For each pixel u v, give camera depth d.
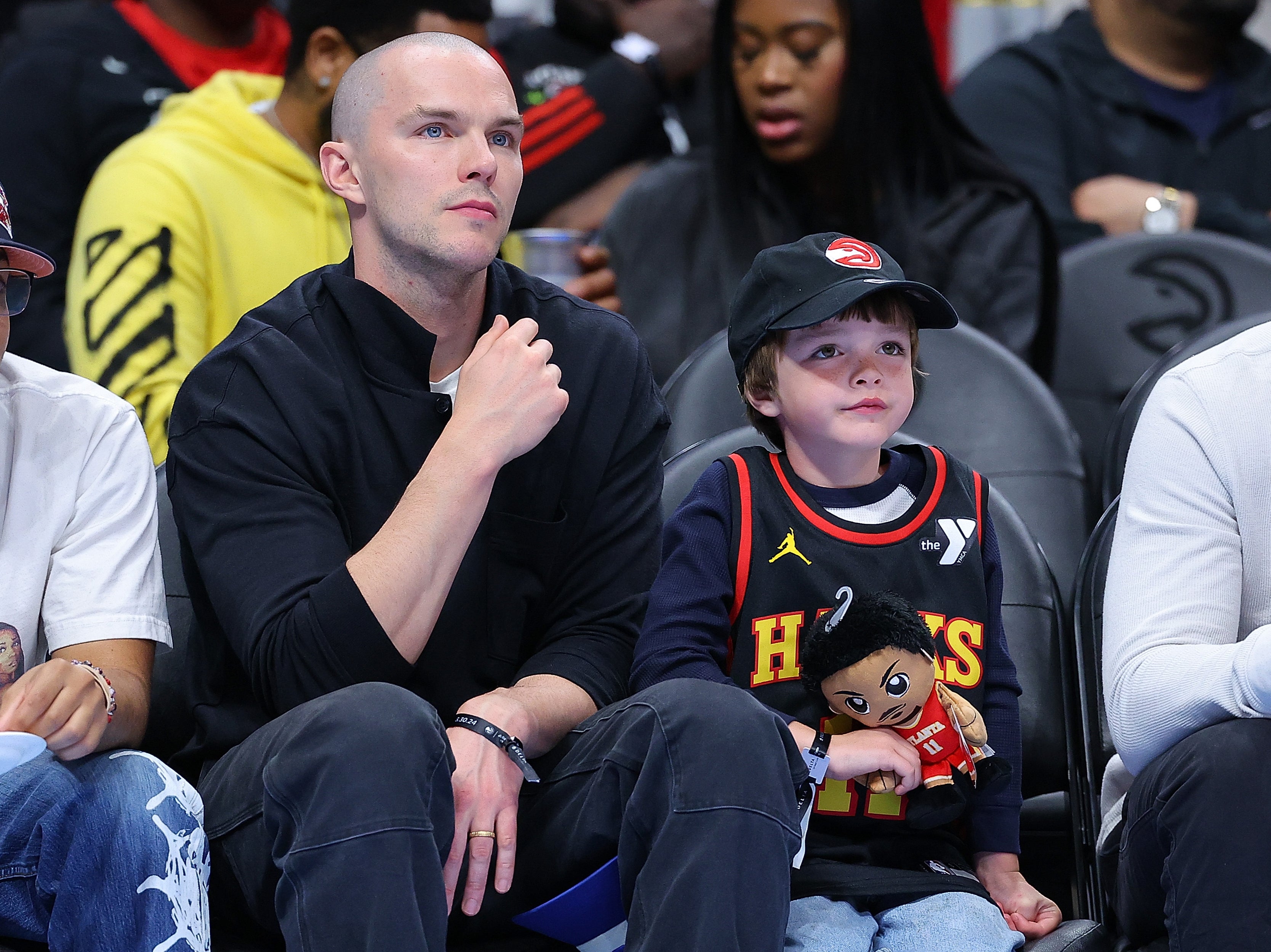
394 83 6.98
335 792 5.64
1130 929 6.84
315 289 7.36
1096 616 7.95
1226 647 6.39
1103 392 11.27
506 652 7.24
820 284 6.97
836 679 6.57
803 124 11.29
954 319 7.13
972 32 18.19
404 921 5.51
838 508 7.18
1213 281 11.29
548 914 6.29
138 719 6.74
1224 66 14.50
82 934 5.98
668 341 11.52
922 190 11.64
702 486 7.24
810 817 6.83
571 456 7.36
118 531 7.06
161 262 10.41
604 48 14.77
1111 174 14.14
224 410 7.01
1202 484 6.84
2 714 6.11
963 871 6.88
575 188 13.73
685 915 5.69
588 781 6.40
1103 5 14.52
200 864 6.17
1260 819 5.94
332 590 6.45
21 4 17.36
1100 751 7.87
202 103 11.03
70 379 7.23
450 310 7.21
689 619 6.95
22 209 12.71
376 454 7.07
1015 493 9.16
